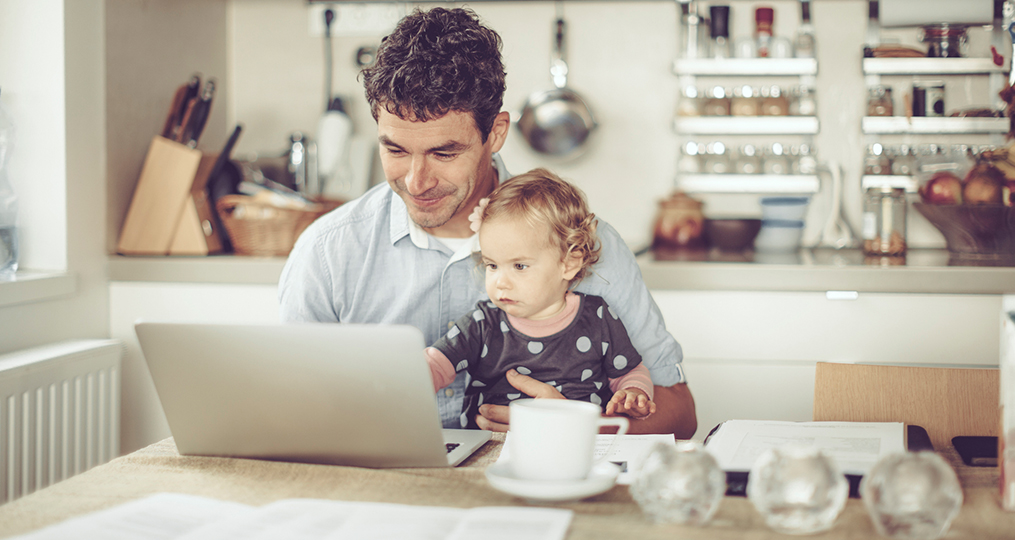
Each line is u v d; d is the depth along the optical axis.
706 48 2.18
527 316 1.16
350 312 1.26
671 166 2.25
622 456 0.83
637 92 2.25
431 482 0.75
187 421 0.81
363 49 2.30
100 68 1.83
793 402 1.78
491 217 1.12
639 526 0.63
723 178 2.16
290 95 2.35
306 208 1.91
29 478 1.45
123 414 1.91
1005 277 1.68
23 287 1.58
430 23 1.04
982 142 2.09
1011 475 0.67
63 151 1.73
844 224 2.15
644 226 2.28
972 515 0.65
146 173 1.92
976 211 1.83
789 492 0.60
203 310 1.88
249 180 2.22
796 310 1.76
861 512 0.66
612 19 2.24
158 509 0.65
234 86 2.37
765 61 2.11
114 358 1.71
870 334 1.75
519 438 0.70
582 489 0.67
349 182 2.26
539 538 0.59
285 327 0.74
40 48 1.72
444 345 1.14
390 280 1.26
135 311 1.90
